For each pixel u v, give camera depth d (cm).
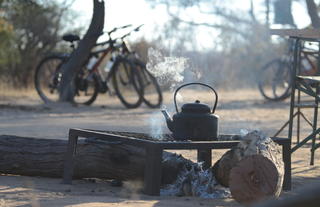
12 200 606
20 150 757
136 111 1947
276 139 696
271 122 1606
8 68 3528
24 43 3625
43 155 752
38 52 3644
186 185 666
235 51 3978
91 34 2008
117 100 2506
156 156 634
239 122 1598
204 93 3075
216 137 696
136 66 2066
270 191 580
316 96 848
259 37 3962
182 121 689
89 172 728
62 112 1859
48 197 623
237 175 585
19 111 1852
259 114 1844
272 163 582
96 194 649
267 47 3950
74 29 3822
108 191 673
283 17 3316
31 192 649
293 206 221
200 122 684
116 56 2059
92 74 2080
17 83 3338
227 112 1916
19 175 778
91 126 1445
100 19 1997
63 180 725
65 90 2084
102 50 2062
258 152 615
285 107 2097
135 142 658
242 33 4012
